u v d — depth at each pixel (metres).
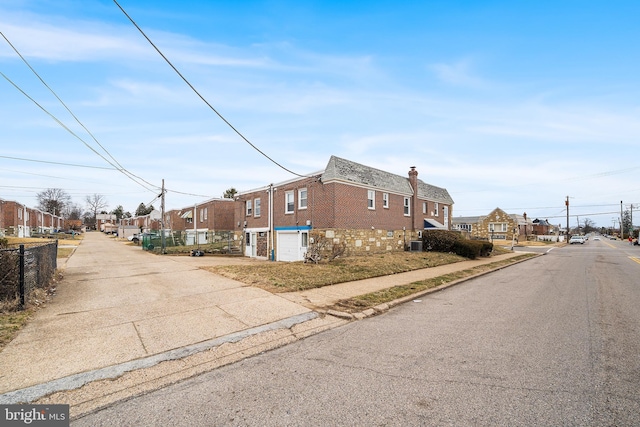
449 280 11.68
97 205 111.62
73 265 15.08
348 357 4.71
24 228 51.47
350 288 9.62
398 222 22.56
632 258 23.12
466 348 5.01
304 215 19.11
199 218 37.06
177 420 3.17
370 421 3.09
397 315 7.12
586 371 4.16
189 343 5.16
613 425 3.00
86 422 3.14
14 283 6.81
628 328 6.01
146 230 55.78
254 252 23.67
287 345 5.28
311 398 3.55
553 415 3.16
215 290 8.94
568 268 16.70
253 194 24.31
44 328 5.70
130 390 3.76
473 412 3.22
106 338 5.27
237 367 4.42
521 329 5.98
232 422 3.11
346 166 18.75
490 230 56.59
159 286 9.51
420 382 3.88
